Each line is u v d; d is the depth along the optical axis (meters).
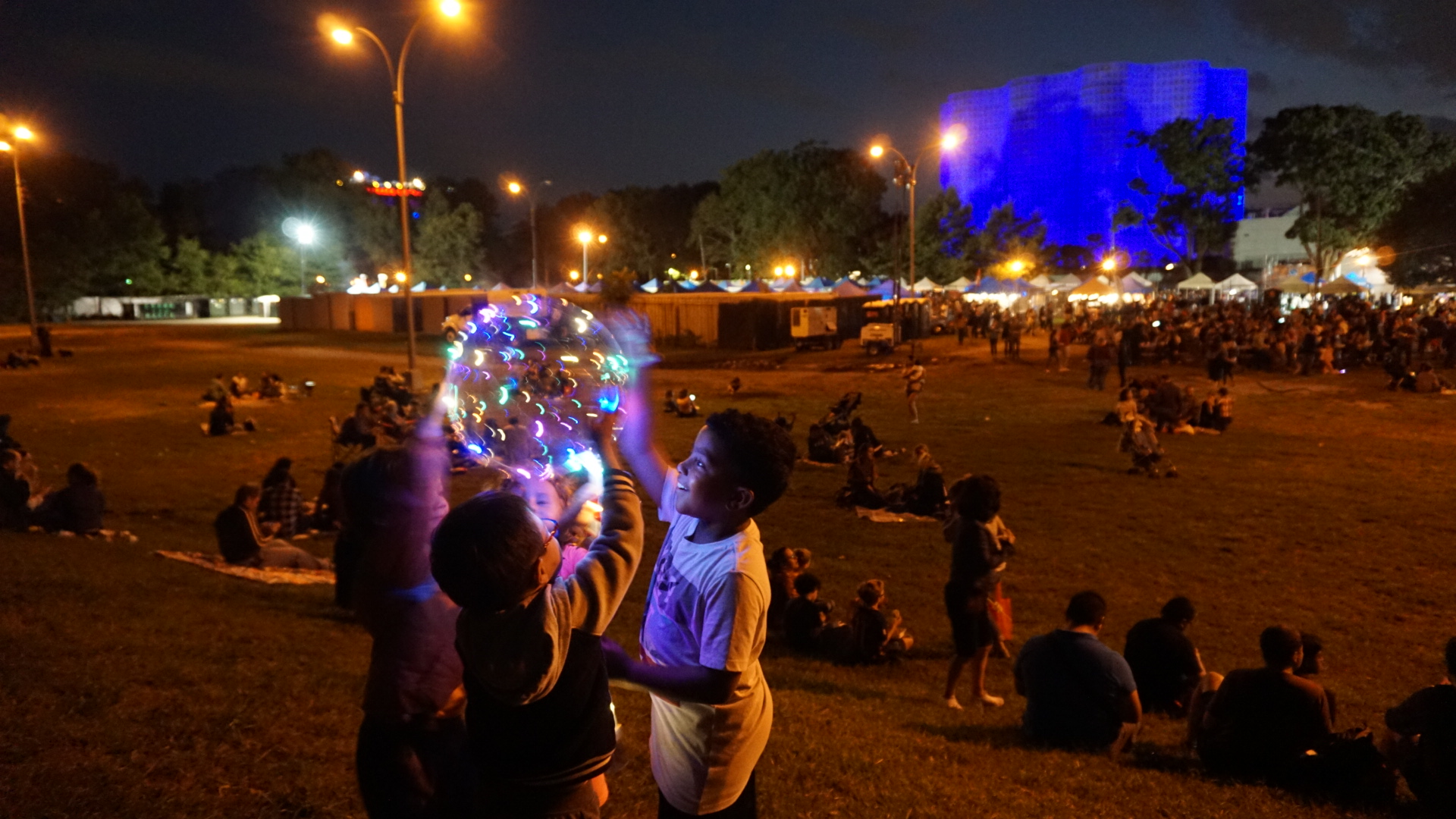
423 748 2.59
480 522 2.02
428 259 103.69
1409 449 19.52
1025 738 6.08
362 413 19.53
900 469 18.23
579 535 2.42
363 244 106.81
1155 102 122.25
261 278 103.12
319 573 10.90
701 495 2.27
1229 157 79.38
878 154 40.31
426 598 2.55
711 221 95.94
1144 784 5.21
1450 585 10.91
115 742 4.35
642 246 103.75
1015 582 11.11
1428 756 4.95
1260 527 13.49
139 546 11.48
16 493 11.35
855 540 13.06
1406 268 61.97
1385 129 70.75
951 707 7.12
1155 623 7.25
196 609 7.70
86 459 19.62
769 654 8.68
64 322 86.75
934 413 25.73
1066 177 126.38
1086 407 26.09
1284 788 5.35
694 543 2.39
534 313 2.28
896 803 4.46
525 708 2.12
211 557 10.98
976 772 5.16
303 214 105.88
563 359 2.22
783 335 49.69
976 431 22.50
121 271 94.94
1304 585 10.96
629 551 2.24
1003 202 132.88
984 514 7.00
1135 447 17.39
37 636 6.14
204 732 4.58
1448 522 13.70
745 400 29.23
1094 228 124.56
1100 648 5.92
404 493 2.54
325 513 13.48
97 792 3.79
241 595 8.70
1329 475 17.12
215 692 5.25
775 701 6.32
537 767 2.14
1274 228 90.88
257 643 6.67
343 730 4.85
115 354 48.62
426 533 2.56
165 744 4.39
